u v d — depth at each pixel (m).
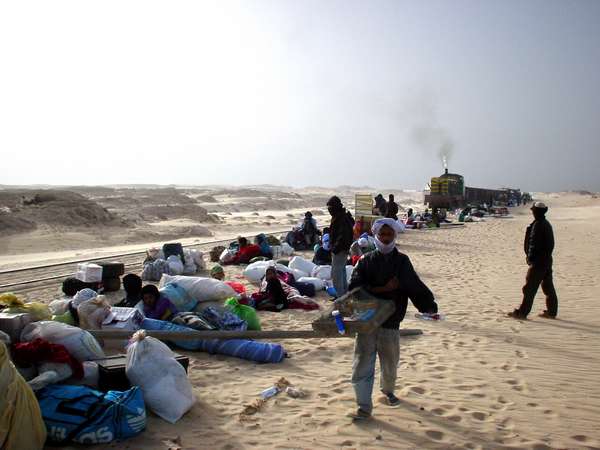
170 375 4.97
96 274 10.84
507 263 16.27
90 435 4.21
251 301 9.47
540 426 4.80
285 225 38.12
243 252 15.39
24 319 5.46
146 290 7.49
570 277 13.48
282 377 5.98
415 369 6.32
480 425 4.80
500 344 7.45
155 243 24.48
